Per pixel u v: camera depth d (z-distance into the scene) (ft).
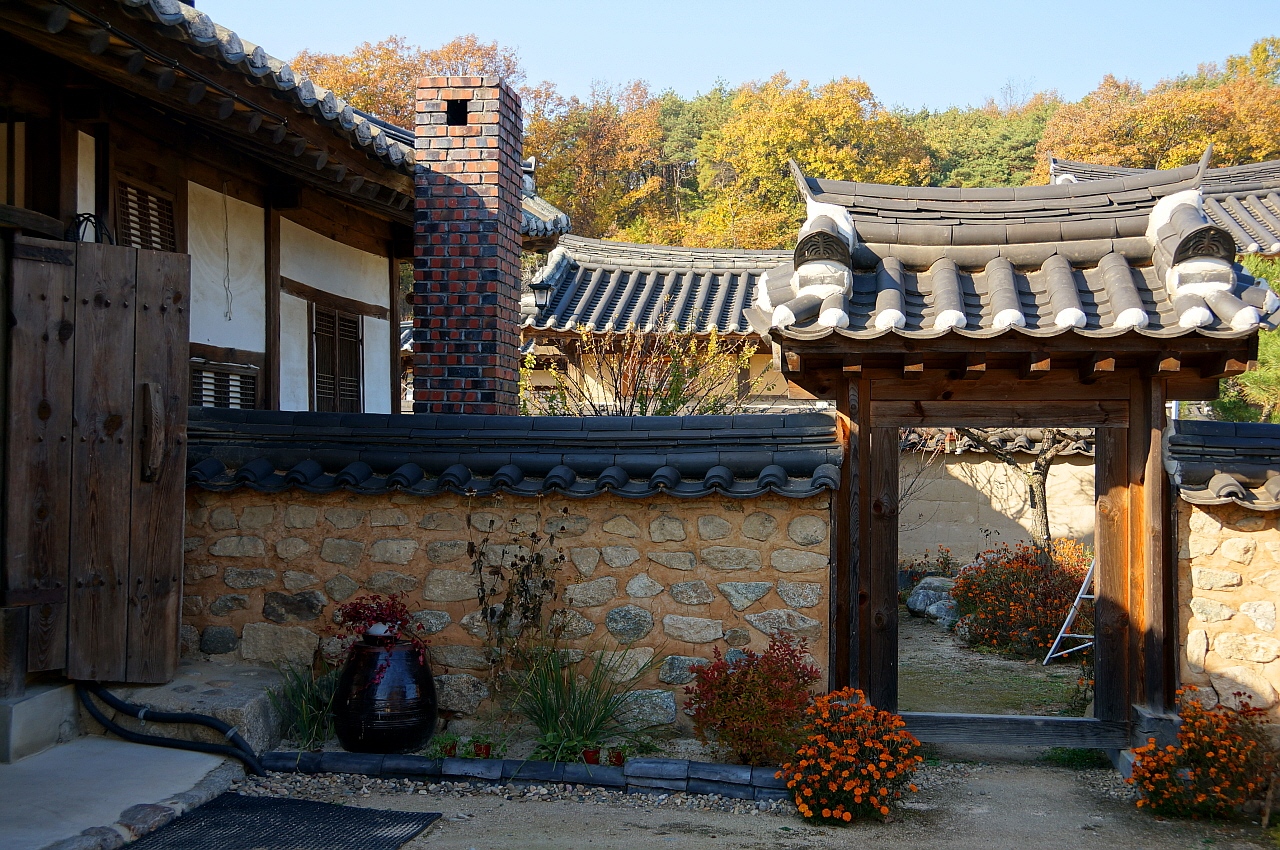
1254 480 16.46
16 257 15.35
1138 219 17.13
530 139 105.70
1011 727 17.22
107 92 17.49
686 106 159.53
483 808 14.88
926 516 42.68
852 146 108.37
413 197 24.00
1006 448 39.24
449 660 18.07
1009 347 15.42
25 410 15.42
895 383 17.54
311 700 17.54
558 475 17.60
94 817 13.14
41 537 15.58
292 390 25.21
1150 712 16.65
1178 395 17.08
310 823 13.88
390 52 92.63
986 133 133.59
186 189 21.06
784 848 13.44
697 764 15.80
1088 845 13.76
